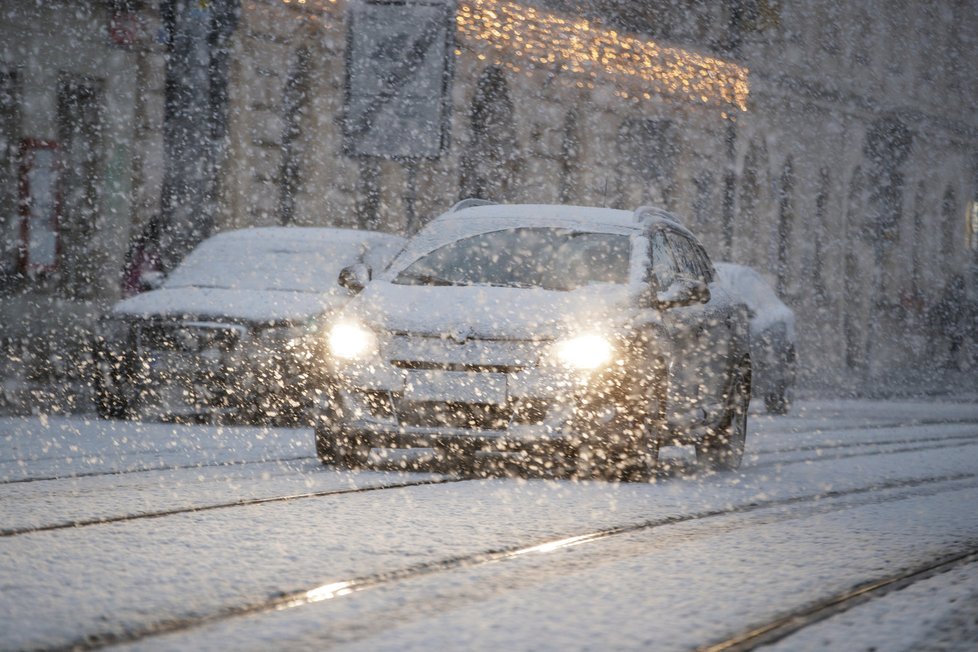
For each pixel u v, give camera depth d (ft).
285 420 77.25
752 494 50.14
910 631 26.96
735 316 63.46
